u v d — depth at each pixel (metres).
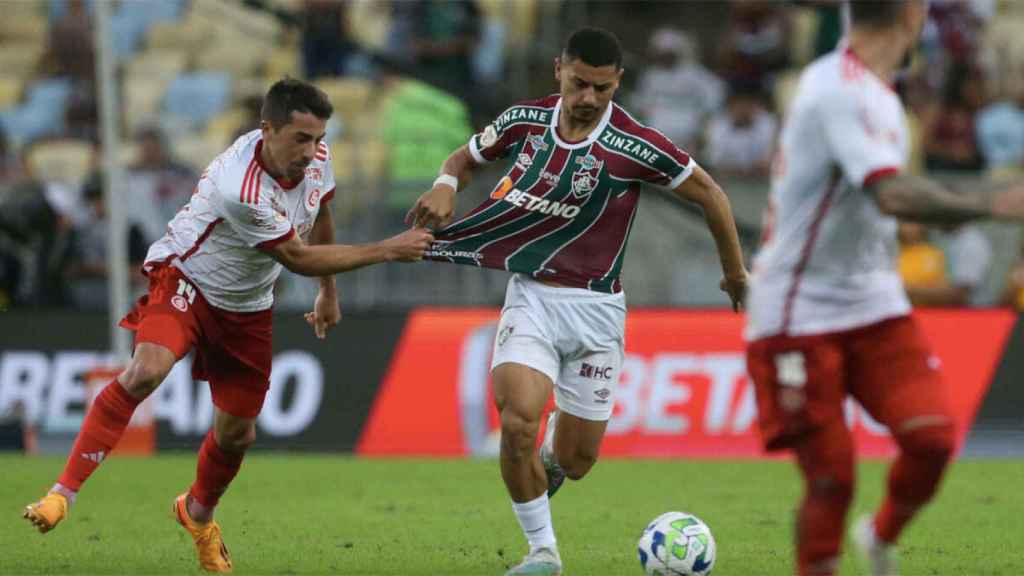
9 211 55.19
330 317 25.83
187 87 68.56
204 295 23.83
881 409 17.77
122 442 47.75
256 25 72.19
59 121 67.06
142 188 56.34
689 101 64.00
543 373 22.70
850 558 25.70
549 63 65.88
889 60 17.38
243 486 38.00
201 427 47.88
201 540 23.95
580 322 23.12
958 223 16.27
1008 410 46.38
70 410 48.66
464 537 28.55
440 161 60.41
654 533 22.80
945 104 61.91
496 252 23.33
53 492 23.14
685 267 55.97
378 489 37.34
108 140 48.22
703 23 71.06
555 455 24.44
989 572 24.02
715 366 46.91
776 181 18.05
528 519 22.72
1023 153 62.50
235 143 23.50
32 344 49.25
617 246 23.36
